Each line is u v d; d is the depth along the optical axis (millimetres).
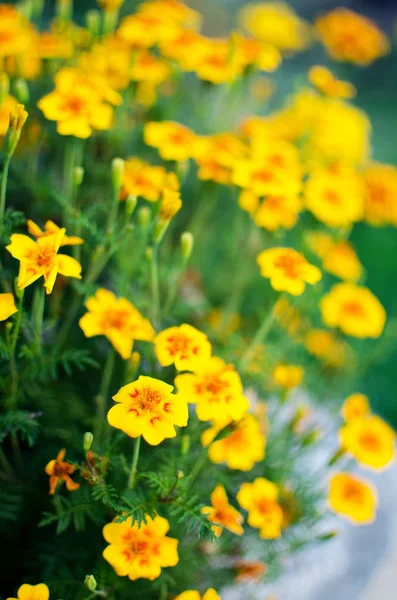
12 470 583
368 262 916
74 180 571
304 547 606
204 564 581
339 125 678
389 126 1249
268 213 615
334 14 706
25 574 575
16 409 566
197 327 624
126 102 626
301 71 1248
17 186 609
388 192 675
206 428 568
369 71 1355
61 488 571
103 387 568
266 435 606
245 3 1284
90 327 554
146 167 604
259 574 599
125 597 554
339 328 643
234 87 648
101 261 572
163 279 608
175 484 527
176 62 638
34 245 534
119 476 555
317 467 664
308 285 644
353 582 632
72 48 628
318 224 632
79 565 559
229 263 697
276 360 621
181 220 697
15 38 602
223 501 552
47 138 617
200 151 600
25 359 573
